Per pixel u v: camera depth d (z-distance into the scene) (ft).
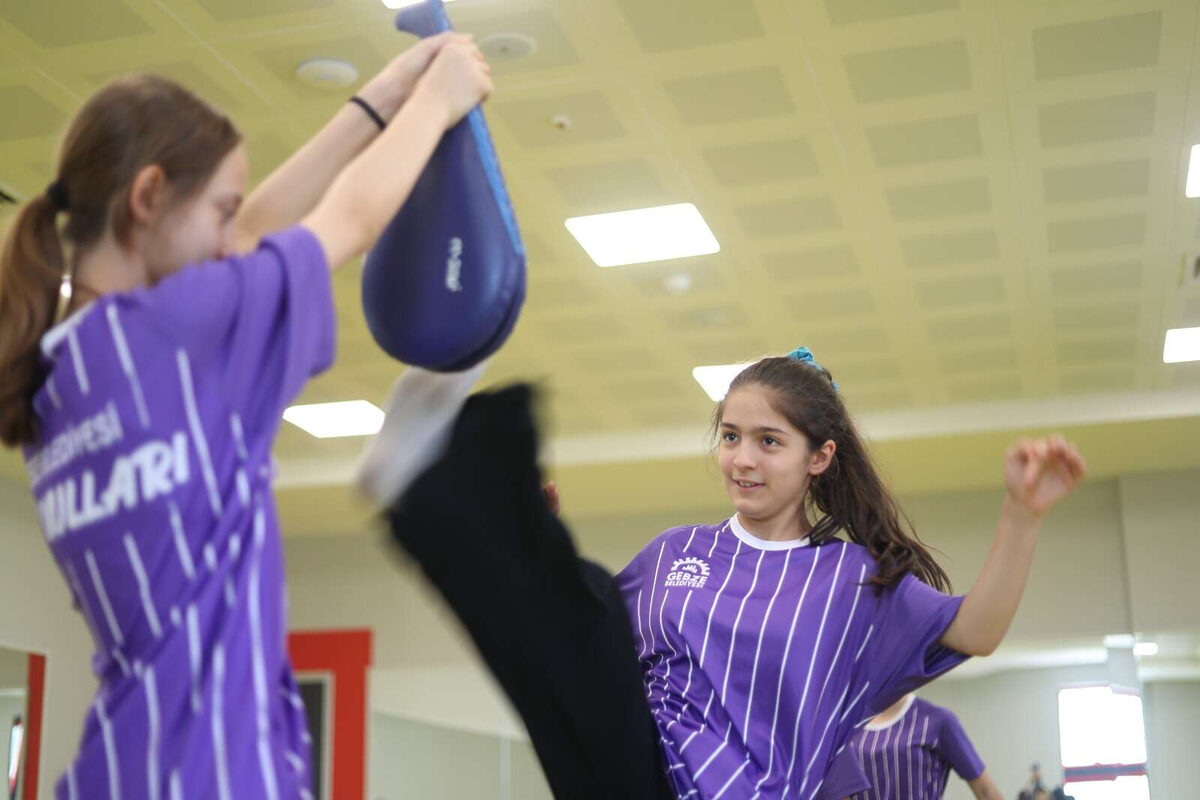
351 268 21.93
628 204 20.90
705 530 6.89
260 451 3.92
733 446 6.72
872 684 6.18
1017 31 16.33
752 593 6.41
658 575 6.72
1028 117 18.38
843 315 25.45
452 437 5.01
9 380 4.01
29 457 4.19
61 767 33.17
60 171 4.13
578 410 30.42
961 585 34.99
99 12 15.97
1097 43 16.63
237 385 3.89
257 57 16.87
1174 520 33.65
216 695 3.68
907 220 21.54
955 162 19.66
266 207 4.91
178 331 3.83
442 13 5.23
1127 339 26.78
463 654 38.06
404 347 4.74
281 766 3.75
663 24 16.17
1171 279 23.86
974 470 33.50
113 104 4.08
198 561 3.78
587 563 5.70
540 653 5.32
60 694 33.45
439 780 37.27
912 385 29.27
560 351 27.04
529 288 23.95
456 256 4.66
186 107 4.15
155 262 4.10
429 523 5.00
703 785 5.90
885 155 19.42
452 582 5.13
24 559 33.12
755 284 23.99
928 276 23.75
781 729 6.08
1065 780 32.32
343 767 37.93
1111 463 33.22
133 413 3.82
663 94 17.72
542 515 5.16
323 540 39.63
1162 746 32.27
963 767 14.64
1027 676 33.50
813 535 6.68
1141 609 33.30
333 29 16.30
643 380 28.76
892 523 6.73
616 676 5.53
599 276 23.53
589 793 5.73
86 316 3.92
